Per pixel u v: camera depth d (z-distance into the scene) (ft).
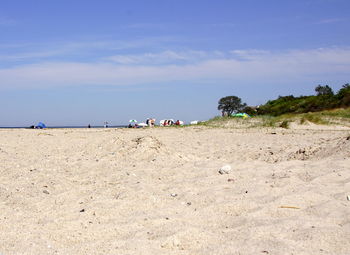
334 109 109.09
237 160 30.63
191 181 22.03
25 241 12.47
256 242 12.19
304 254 11.19
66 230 13.67
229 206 16.29
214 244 12.33
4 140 50.72
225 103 166.81
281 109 130.11
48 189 20.45
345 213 14.92
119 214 15.88
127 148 33.47
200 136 58.23
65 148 39.75
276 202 16.42
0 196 18.75
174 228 13.55
